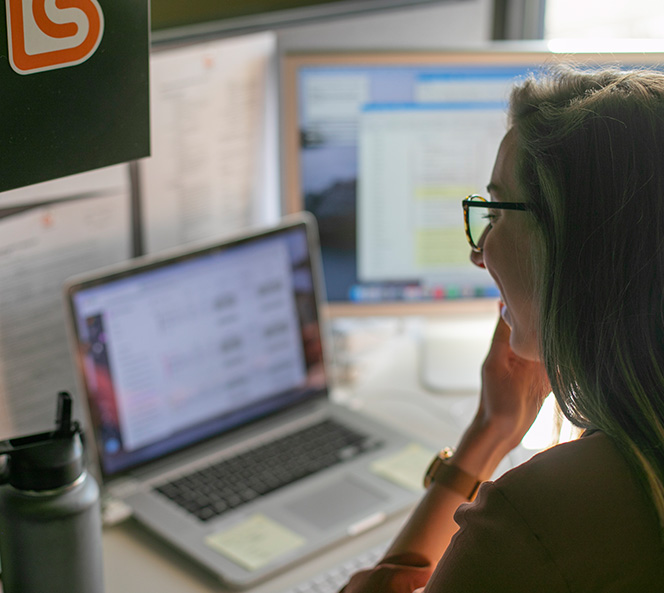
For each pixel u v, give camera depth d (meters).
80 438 0.67
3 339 1.11
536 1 1.68
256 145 1.36
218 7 1.26
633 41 1.38
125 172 1.18
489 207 0.60
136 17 0.57
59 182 1.11
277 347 1.26
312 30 1.38
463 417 1.33
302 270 1.27
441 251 1.41
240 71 1.29
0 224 1.06
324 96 1.32
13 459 0.63
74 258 1.16
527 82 0.61
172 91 1.22
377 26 1.43
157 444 1.15
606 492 0.51
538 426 1.15
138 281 1.11
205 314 1.18
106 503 1.07
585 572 0.50
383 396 1.40
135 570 0.98
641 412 0.52
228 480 1.12
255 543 1.00
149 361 1.13
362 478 1.13
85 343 1.08
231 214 1.37
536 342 0.61
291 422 1.26
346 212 1.38
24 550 0.64
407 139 1.35
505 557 0.51
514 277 0.60
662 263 0.52
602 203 0.52
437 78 1.32
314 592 0.92
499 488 0.53
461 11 1.47
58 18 0.53
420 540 0.77
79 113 0.57
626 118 0.53
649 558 0.51
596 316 0.53
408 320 1.66
